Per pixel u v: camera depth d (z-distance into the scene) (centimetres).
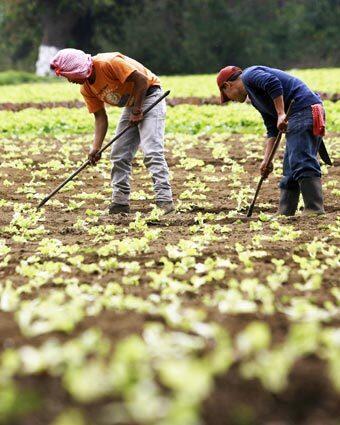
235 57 13950
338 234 1933
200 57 13625
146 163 2283
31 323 1162
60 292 1362
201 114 4900
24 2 13088
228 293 1255
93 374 877
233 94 2161
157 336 1025
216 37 13700
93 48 13488
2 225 2241
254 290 1326
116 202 2366
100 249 1727
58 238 2025
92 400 871
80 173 3222
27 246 1908
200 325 1077
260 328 952
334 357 947
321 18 14262
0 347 1049
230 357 952
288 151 2183
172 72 13600
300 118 2142
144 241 1780
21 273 1558
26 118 4803
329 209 2445
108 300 1264
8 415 836
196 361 966
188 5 13600
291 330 1101
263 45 13862
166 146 3934
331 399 896
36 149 3797
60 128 4600
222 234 2000
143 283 1468
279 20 14225
